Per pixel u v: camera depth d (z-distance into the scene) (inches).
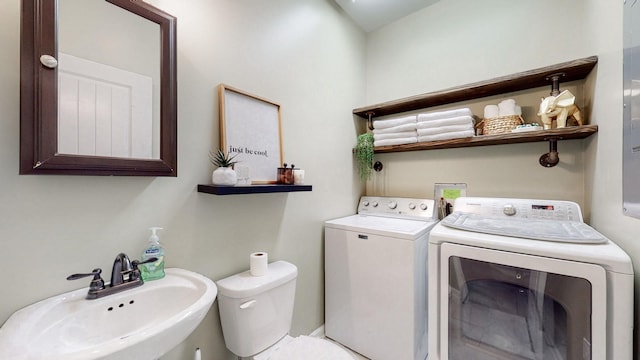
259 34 55.2
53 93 29.5
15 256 28.4
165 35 38.9
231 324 44.0
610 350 33.1
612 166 40.1
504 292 41.1
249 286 44.0
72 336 27.9
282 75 60.5
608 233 41.5
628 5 33.1
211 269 46.6
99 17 33.3
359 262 64.2
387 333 59.8
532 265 37.8
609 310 33.2
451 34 75.6
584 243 37.7
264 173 54.6
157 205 39.6
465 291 44.0
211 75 46.4
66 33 30.7
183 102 42.5
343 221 72.2
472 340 43.6
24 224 28.9
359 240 64.3
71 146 30.8
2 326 26.8
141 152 36.6
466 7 73.2
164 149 38.5
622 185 35.6
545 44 61.6
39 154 28.4
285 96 61.2
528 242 39.4
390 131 76.8
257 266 48.8
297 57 64.7
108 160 33.2
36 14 28.5
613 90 39.7
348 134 83.7
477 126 67.5
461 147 73.0
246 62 52.4
